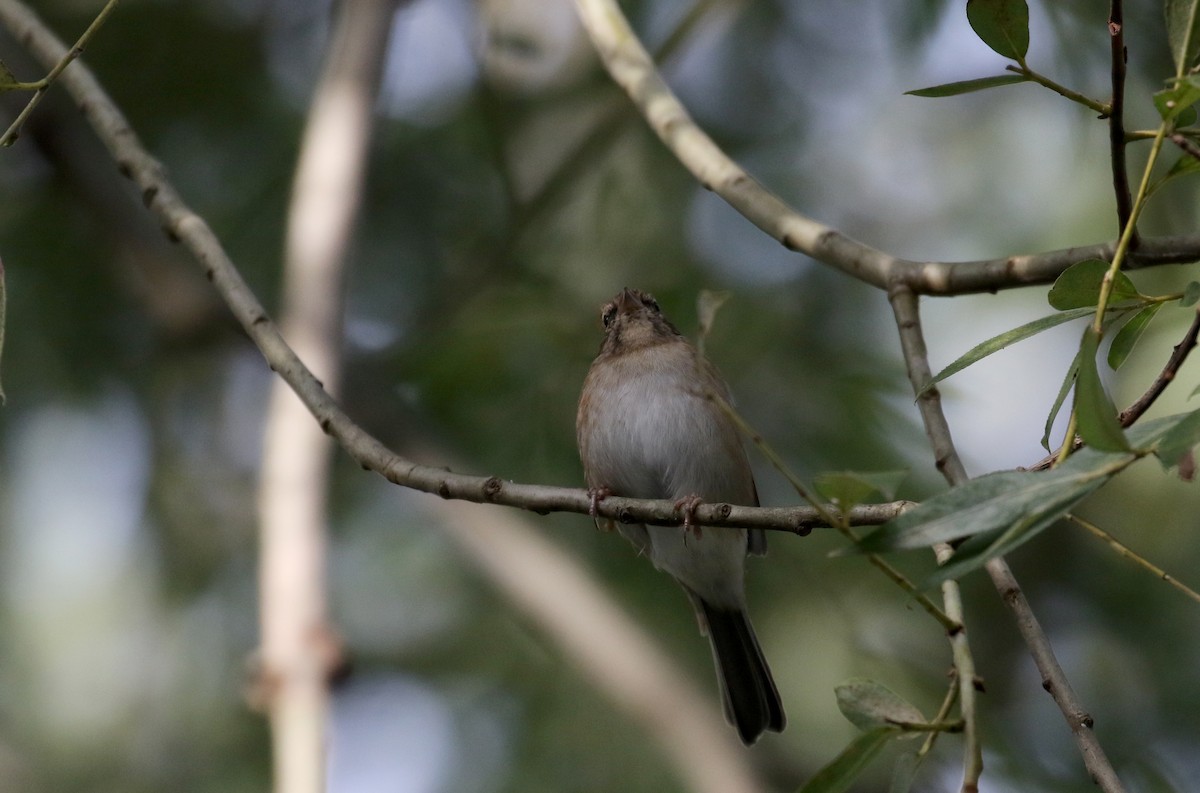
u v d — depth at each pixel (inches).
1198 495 427.5
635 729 445.7
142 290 486.6
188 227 276.1
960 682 188.2
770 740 418.6
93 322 490.3
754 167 477.4
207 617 494.6
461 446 453.4
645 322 373.1
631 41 330.3
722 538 351.3
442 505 406.6
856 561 446.0
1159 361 371.2
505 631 473.4
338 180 361.7
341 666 281.9
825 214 485.1
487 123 480.7
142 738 483.8
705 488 354.3
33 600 501.7
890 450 422.6
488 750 459.5
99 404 487.8
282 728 272.2
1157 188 187.0
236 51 494.6
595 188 489.1
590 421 366.3
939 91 195.5
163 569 501.4
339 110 368.5
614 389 361.4
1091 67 412.2
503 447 450.0
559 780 444.5
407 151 495.5
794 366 447.5
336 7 442.9
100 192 487.8
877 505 210.7
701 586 360.8
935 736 185.2
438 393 458.3
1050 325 200.1
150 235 508.1
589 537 452.4
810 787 186.1
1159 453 158.9
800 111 484.1
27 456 477.7
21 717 489.1
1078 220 443.5
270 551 295.7
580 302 473.7
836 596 450.3
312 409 250.2
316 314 347.3
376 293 490.0
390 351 466.9
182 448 504.1
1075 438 192.4
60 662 496.4
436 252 493.0
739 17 485.1
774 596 452.4
